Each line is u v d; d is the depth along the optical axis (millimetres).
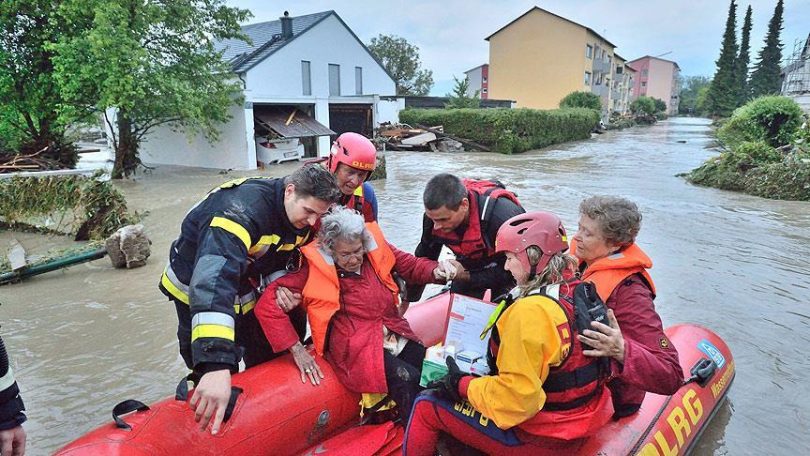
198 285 2115
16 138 14070
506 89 49812
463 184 3135
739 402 3791
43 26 13312
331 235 2508
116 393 3977
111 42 12734
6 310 5496
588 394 2078
